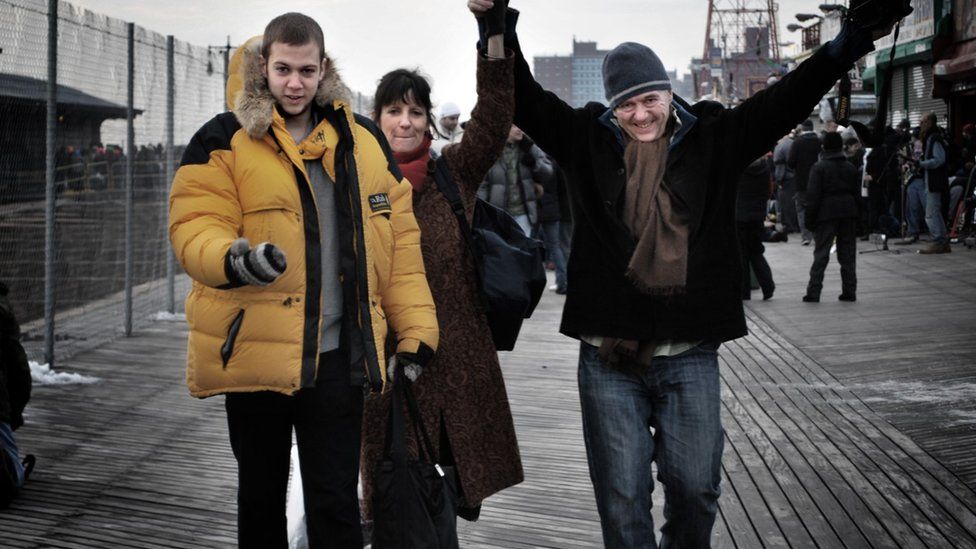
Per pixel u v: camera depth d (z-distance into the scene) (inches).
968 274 474.3
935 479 179.6
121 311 353.7
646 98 116.4
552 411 238.7
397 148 135.9
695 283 115.5
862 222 692.7
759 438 208.8
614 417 118.2
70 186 314.5
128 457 199.8
